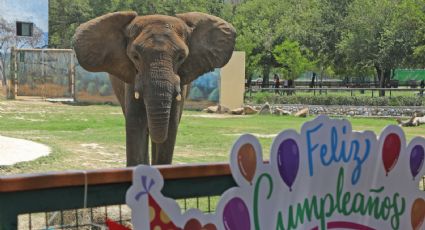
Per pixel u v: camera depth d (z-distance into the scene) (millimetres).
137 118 8305
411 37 39344
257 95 34562
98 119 22828
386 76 46500
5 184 2984
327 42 46688
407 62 40844
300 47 46031
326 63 48344
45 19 40594
